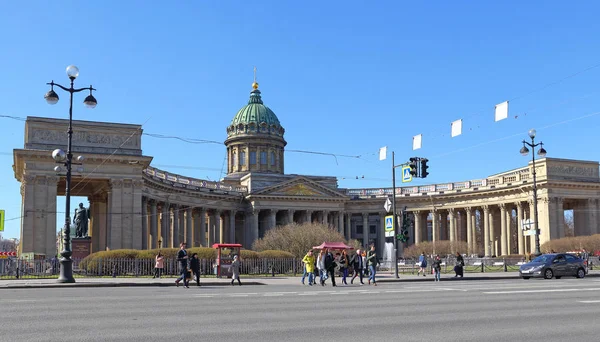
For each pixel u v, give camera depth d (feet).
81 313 75.36
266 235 321.32
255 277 191.11
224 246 192.44
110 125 271.69
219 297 101.09
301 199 419.95
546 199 347.77
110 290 122.83
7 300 93.81
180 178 366.02
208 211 406.21
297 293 111.24
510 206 384.27
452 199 413.80
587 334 59.00
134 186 274.36
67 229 147.95
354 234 476.54
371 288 129.29
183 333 59.16
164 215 340.59
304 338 56.39
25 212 251.19
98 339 55.57
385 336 57.72
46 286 136.15
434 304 87.61
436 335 58.39
